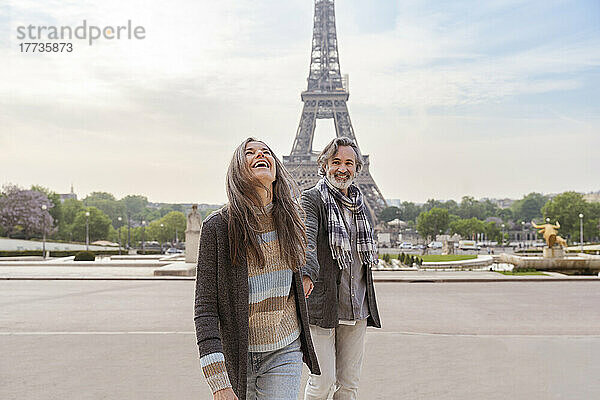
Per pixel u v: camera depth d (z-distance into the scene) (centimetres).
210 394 677
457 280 2544
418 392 680
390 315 1455
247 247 341
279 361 351
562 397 658
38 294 1988
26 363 837
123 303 1725
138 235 12950
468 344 973
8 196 9300
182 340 1017
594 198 16412
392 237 12544
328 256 504
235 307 336
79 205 12312
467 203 19075
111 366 817
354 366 520
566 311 1537
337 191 534
